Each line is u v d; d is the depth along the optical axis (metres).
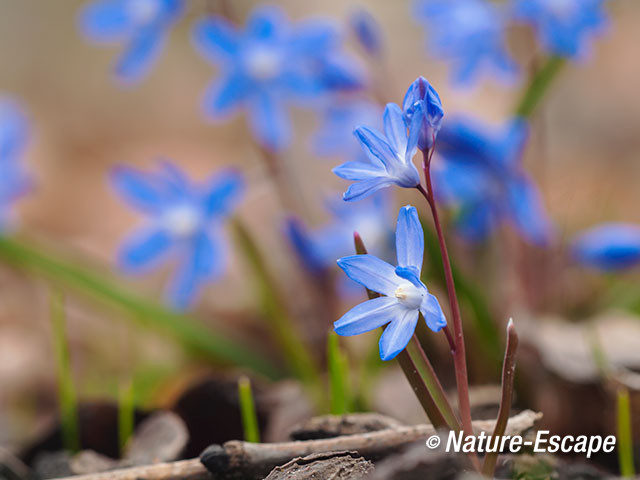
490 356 0.46
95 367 0.67
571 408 0.41
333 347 0.37
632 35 1.22
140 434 0.37
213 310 0.73
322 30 0.49
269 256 0.66
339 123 0.52
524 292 0.49
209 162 1.11
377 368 0.45
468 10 0.49
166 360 0.65
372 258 0.27
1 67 1.36
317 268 0.50
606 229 0.48
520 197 0.44
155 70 1.35
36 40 1.41
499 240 0.53
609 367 0.41
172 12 0.52
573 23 0.46
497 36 0.49
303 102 0.51
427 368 0.29
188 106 1.28
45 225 1.01
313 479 0.28
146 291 0.76
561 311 0.50
